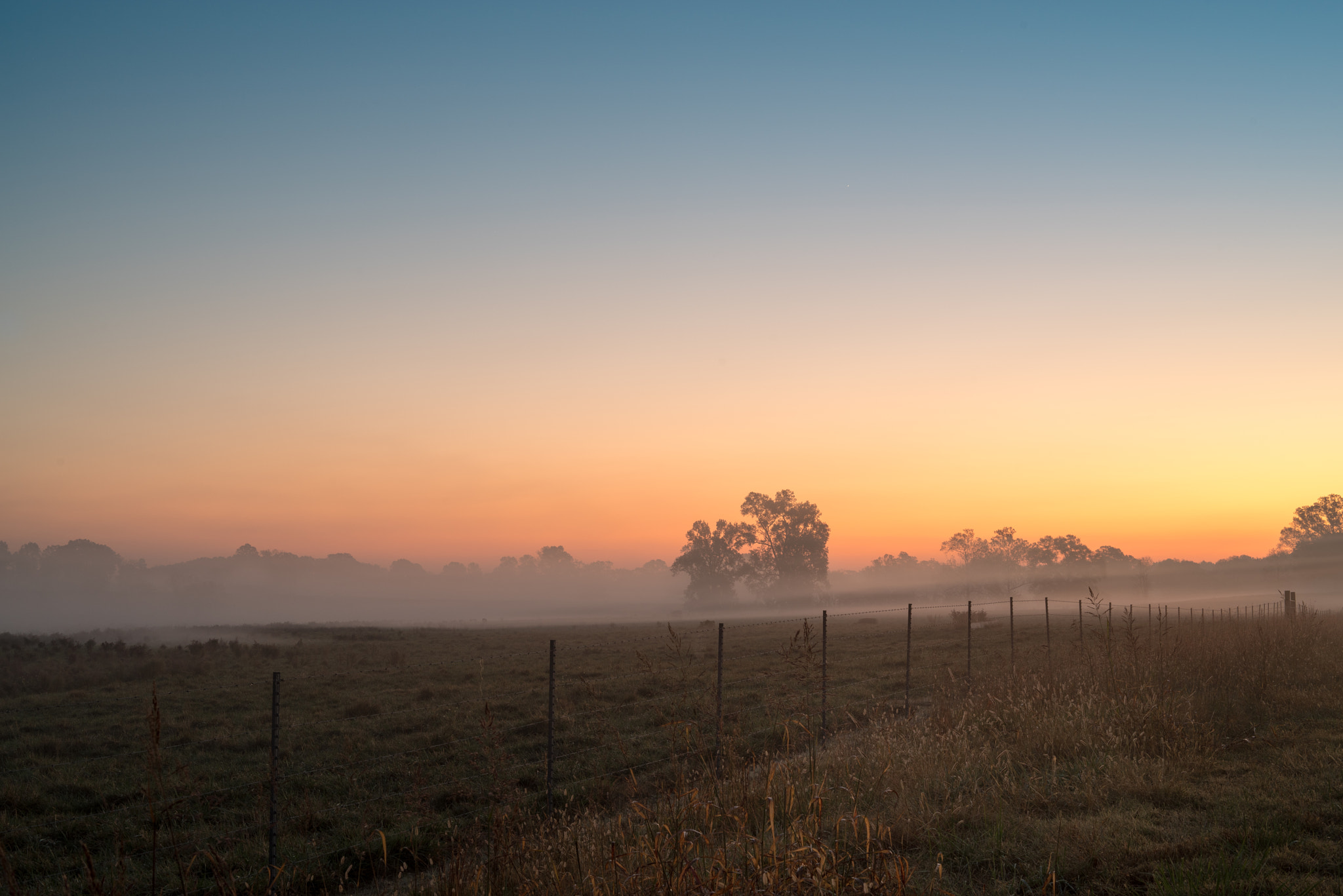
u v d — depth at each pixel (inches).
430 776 437.1
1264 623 943.0
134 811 382.9
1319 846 240.8
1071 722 405.1
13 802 405.1
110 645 1569.9
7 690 912.9
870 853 226.4
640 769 422.6
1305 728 425.4
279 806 382.9
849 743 398.3
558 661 1063.0
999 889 224.8
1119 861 241.0
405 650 1496.1
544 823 259.3
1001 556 6343.5
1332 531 6200.8
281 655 1357.0
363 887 280.2
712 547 4458.7
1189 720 402.3
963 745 372.5
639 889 193.6
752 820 255.6
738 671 831.7
